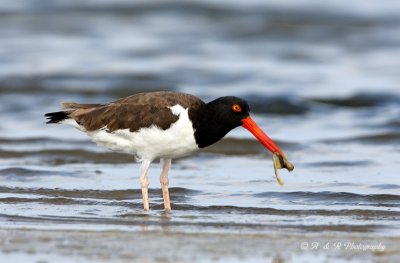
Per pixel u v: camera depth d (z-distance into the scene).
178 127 11.88
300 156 16.78
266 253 9.45
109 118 12.08
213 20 36.22
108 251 9.38
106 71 26.94
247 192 13.56
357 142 18.30
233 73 27.16
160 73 26.86
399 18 36.06
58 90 24.50
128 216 11.72
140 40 32.44
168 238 10.09
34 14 36.41
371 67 28.44
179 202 12.86
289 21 35.72
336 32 34.16
